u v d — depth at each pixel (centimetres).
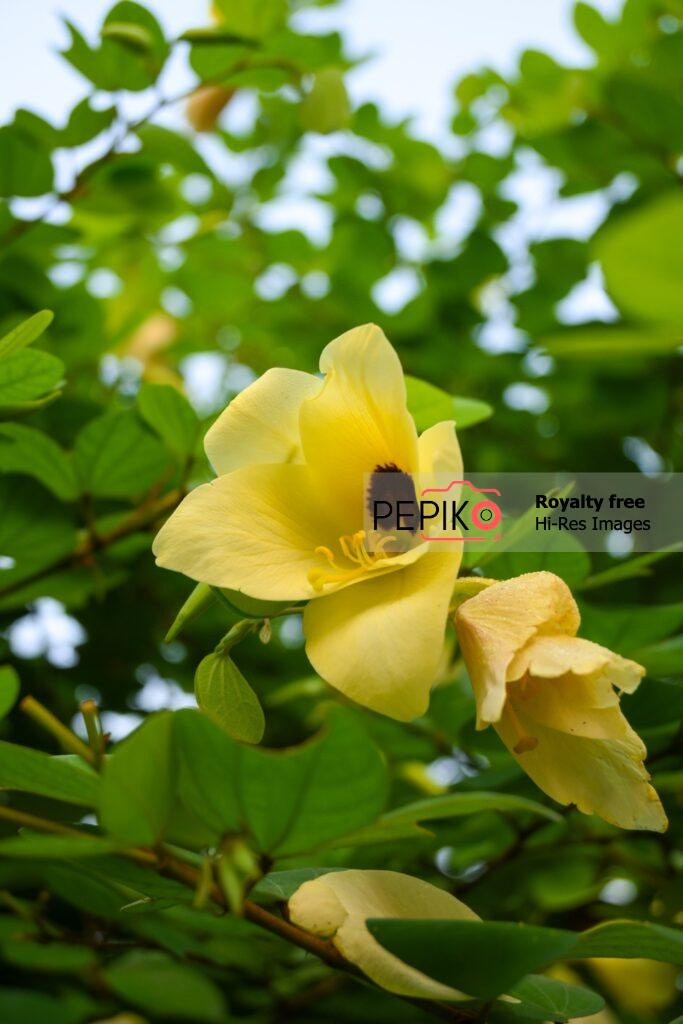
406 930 33
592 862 56
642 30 67
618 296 31
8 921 42
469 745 47
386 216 77
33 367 41
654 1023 51
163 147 58
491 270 71
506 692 36
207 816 34
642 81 61
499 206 75
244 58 59
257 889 36
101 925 46
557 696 36
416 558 36
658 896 51
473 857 56
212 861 34
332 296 71
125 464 50
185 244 71
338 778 32
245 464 39
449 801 33
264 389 39
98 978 47
